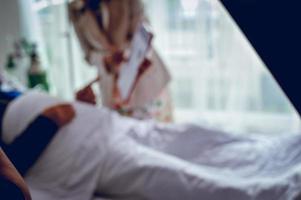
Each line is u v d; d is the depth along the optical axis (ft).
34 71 7.22
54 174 4.56
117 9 6.04
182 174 4.12
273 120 7.77
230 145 5.04
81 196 4.31
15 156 4.60
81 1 6.14
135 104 6.54
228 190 3.80
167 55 7.79
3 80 5.93
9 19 7.58
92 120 5.07
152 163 4.33
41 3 7.66
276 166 4.37
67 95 7.95
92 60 6.42
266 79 7.62
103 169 4.49
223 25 7.48
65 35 7.48
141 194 4.22
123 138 4.95
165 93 6.86
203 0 7.45
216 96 7.88
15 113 4.83
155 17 7.61
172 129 5.40
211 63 7.72
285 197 3.51
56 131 4.79
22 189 2.14
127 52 6.20
